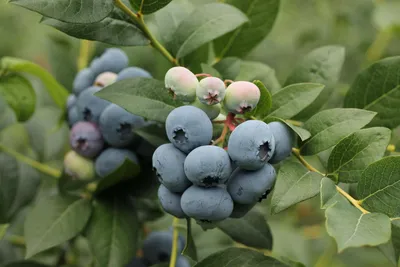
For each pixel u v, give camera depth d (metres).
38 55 1.31
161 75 0.84
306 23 1.26
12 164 0.88
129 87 0.76
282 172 0.74
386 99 0.80
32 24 1.45
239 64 0.80
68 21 0.74
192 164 0.73
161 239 0.83
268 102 0.76
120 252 0.79
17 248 0.90
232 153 0.73
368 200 0.73
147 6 0.77
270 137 0.73
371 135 0.75
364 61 1.10
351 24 1.18
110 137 0.79
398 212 0.73
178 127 0.73
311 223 1.10
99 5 0.74
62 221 0.80
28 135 0.90
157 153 0.74
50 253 0.91
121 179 0.80
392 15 1.03
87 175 0.81
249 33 0.83
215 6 0.79
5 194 0.87
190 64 0.81
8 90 0.86
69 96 0.86
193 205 0.74
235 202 0.75
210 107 0.75
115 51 0.83
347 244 0.70
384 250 0.79
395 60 0.79
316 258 1.05
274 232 0.97
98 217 0.80
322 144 0.75
